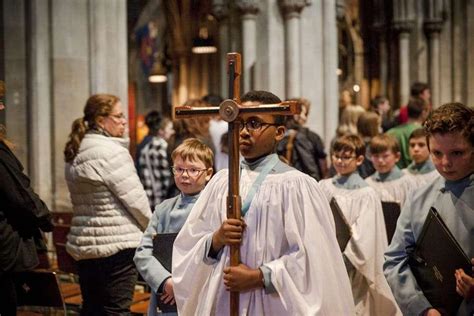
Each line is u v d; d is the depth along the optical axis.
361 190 5.24
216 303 3.14
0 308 4.57
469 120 2.99
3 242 4.47
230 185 3.03
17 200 4.48
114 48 8.46
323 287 2.96
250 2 10.32
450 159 3.01
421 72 16.66
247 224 3.07
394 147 6.12
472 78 16.44
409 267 3.24
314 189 3.12
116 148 5.24
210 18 22.09
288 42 10.36
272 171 3.17
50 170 8.27
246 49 10.35
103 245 5.16
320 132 10.55
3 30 8.17
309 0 10.49
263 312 3.04
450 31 16.58
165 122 11.47
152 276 3.99
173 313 3.98
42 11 8.20
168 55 24.67
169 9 22.62
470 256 3.01
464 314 2.94
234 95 3.05
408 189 6.06
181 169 4.23
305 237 3.01
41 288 4.95
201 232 3.27
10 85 8.19
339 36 20.81
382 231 5.12
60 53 8.24
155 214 4.34
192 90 22.58
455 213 3.06
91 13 8.34
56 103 8.25
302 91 10.49
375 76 19.52
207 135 7.45
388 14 17.64
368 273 4.96
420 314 3.10
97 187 5.19
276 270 2.98
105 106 5.35
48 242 7.83
